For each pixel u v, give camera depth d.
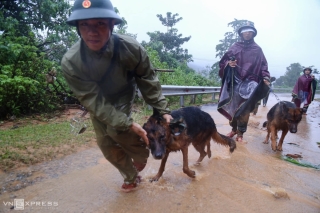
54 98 8.08
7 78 6.35
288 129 5.74
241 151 5.39
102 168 4.09
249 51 6.18
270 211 3.11
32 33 8.10
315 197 3.56
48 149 4.64
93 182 3.64
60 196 3.26
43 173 3.84
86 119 6.82
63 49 9.39
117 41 2.57
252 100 6.00
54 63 8.19
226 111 6.08
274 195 3.48
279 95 23.94
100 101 2.66
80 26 2.33
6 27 7.72
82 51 2.51
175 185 3.70
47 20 9.12
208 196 3.40
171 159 4.76
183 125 3.49
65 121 6.75
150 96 3.08
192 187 3.65
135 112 7.66
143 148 3.29
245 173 4.24
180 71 14.66
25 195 3.25
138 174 3.81
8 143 4.75
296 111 5.50
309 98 11.52
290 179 4.09
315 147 6.21
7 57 7.10
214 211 3.06
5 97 6.68
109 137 3.03
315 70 14.30
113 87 2.85
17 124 6.41
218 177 4.03
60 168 4.03
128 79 2.91
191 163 4.60
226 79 6.09
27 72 7.32
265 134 7.21
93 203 3.14
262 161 4.88
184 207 3.12
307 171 4.50
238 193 3.52
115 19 2.38
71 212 2.95
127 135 2.96
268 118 6.26
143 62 2.79
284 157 5.24
